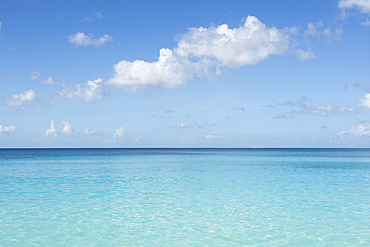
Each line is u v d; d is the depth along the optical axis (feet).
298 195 63.00
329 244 34.01
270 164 159.53
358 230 38.99
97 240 35.24
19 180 88.28
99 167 137.59
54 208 51.16
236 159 219.00
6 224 41.45
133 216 45.91
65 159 212.02
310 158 232.94
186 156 281.13
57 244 33.86
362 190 69.21
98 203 55.31
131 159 215.92
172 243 34.35
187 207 51.88
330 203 54.95
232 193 65.57
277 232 38.22
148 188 73.00
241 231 38.60
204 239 35.68
